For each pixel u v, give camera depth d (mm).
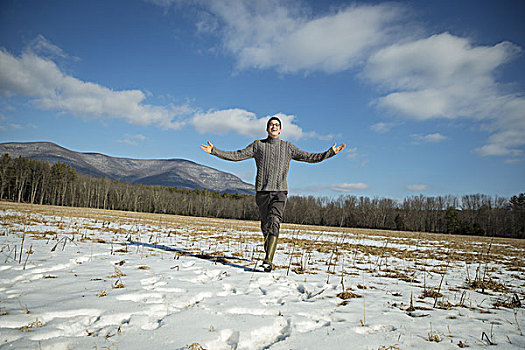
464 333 2371
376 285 3982
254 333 2158
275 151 4531
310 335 2172
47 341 1792
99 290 2871
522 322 2688
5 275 3193
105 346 1801
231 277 3846
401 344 2092
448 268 5996
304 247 8562
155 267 4156
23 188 72062
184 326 2141
